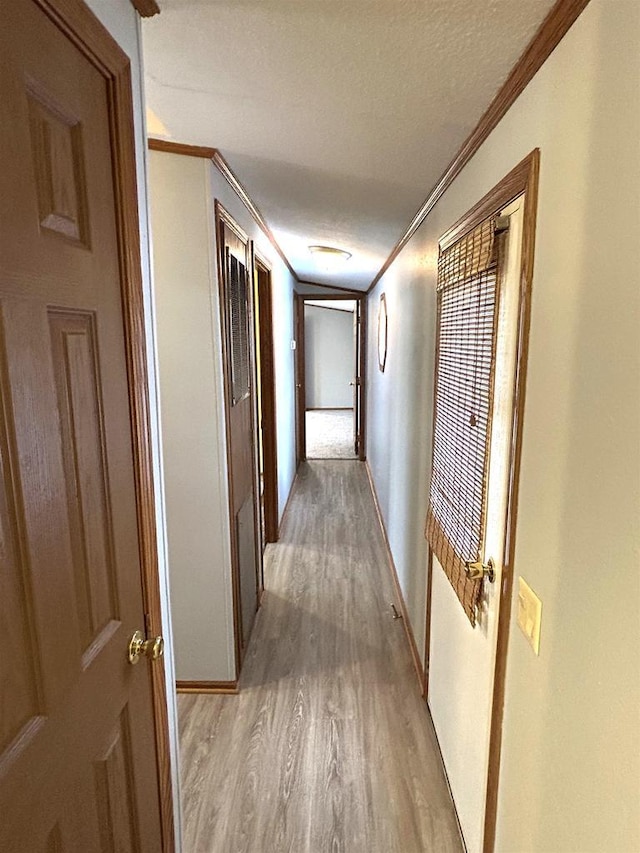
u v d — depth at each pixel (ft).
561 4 2.97
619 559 2.50
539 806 3.47
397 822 5.74
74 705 2.77
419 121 4.91
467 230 5.20
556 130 3.22
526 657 3.71
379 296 15.78
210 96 4.85
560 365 3.16
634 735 2.38
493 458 4.40
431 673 7.16
